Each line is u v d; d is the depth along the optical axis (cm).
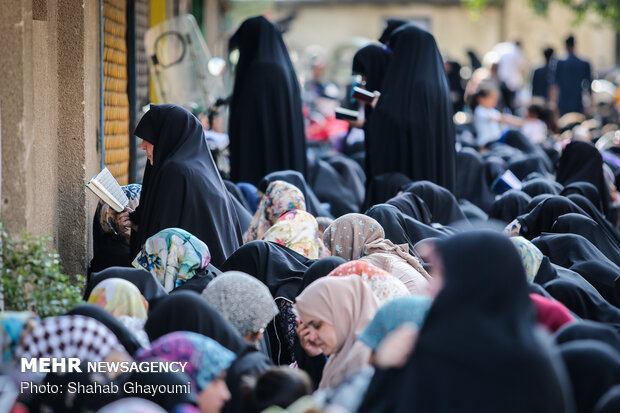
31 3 951
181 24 1811
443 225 1421
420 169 1650
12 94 917
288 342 977
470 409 567
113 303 787
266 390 650
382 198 1595
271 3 3578
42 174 1036
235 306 778
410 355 596
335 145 2730
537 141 2480
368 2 5247
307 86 3938
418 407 577
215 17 3228
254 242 1038
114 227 1176
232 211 1177
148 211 1114
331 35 5288
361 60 1833
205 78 1823
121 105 1570
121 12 1576
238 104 1744
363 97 1677
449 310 591
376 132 1664
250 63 1742
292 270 1019
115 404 610
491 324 582
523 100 3756
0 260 861
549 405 568
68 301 842
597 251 1154
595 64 5109
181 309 742
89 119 1182
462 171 1858
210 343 700
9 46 913
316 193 1800
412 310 714
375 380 608
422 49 1673
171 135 1141
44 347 693
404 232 1197
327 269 945
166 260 939
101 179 1098
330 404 660
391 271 984
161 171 1117
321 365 879
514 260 601
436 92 1655
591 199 1516
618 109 3312
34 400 679
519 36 5150
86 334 699
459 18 5241
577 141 1695
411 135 1644
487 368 570
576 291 966
